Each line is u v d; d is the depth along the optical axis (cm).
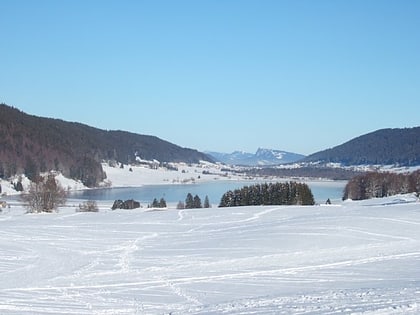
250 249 3088
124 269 2636
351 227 3747
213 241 3484
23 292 2127
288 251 3002
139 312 1792
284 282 2269
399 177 12706
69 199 12388
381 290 1875
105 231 4356
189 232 4222
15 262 2848
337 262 2692
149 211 6694
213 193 15262
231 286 2219
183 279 2381
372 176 12938
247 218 5400
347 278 2303
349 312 1445
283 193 9750
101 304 1916
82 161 18162
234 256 2903
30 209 7731
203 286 2233
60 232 4269
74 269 2648
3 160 15038
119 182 19638
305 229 3719
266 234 3600
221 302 1856
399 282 2141
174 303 1930
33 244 3547
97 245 3509
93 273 2542
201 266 2678
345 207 6606
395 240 3291
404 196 8719
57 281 2362
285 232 3634
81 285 2272
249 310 1611
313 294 1866
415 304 1491
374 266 2570
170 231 4338
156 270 2603
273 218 5303
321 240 3288
